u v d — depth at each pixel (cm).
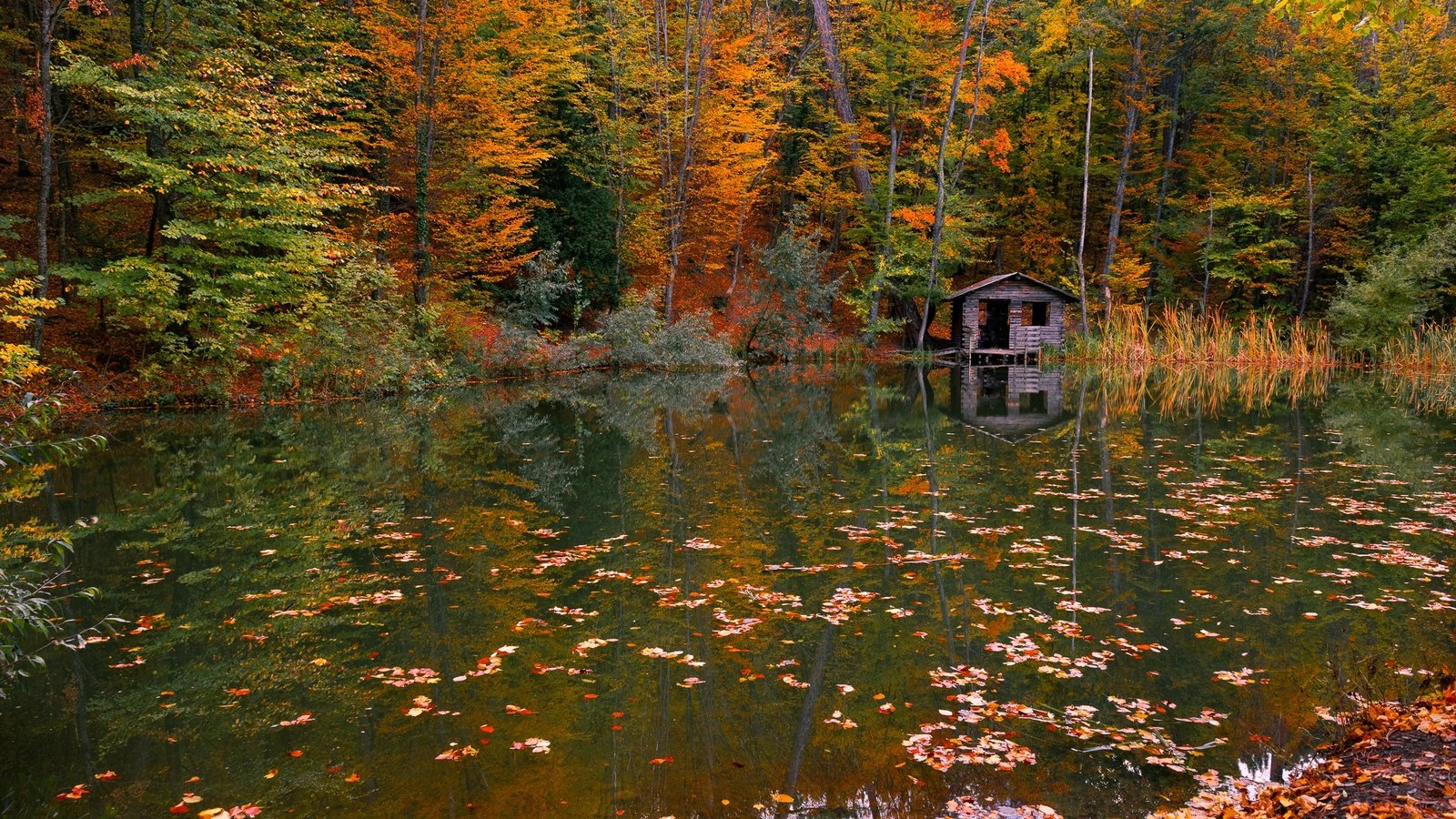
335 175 2012
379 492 959
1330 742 404
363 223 2192
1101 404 1833
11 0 1931
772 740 412
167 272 1527
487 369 2294
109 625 566
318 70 1995
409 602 611
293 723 433
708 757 397
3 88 1791
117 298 1502
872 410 1738
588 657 513
